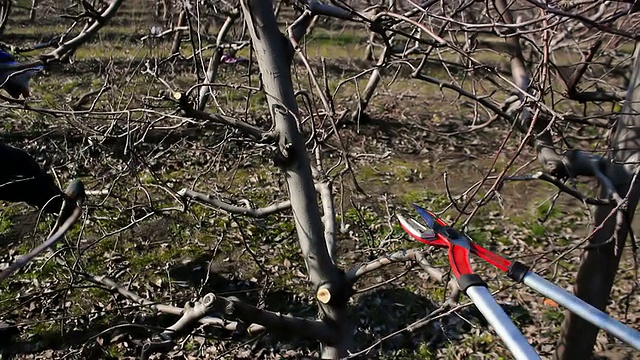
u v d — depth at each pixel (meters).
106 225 6.65
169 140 8.11
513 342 2.09
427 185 8.31
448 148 9.44
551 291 2.40
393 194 7.93
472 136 9.92
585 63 3.61
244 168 7.83
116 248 6.42
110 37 10.81
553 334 5.61
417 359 5.26
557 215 7.64
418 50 3.72
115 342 5.23
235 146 7.98
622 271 6.54
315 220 3.09
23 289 5.82
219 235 6.80
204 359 5.07
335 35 12.36
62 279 5.90
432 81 3.82
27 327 5.34
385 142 9.41
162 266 6.27
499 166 8.85
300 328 3.12
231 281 6.18
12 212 7.00
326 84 3.23
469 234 7.15
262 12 2.81
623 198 3.18
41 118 8.64
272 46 2.86
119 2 3.48
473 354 5.32
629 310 5.97
